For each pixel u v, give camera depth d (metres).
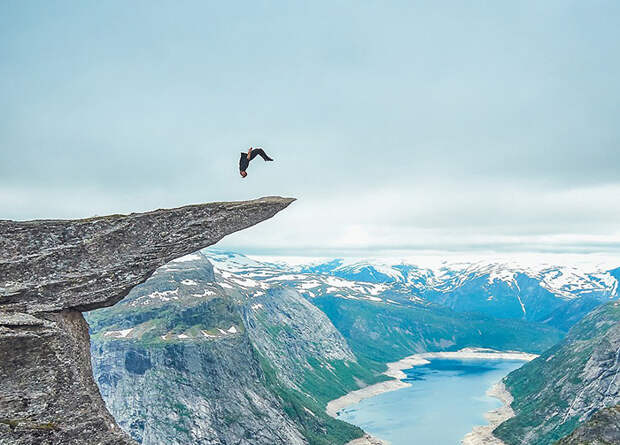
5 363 21.17
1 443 20.00
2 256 22.95
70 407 21.81
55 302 23.14
